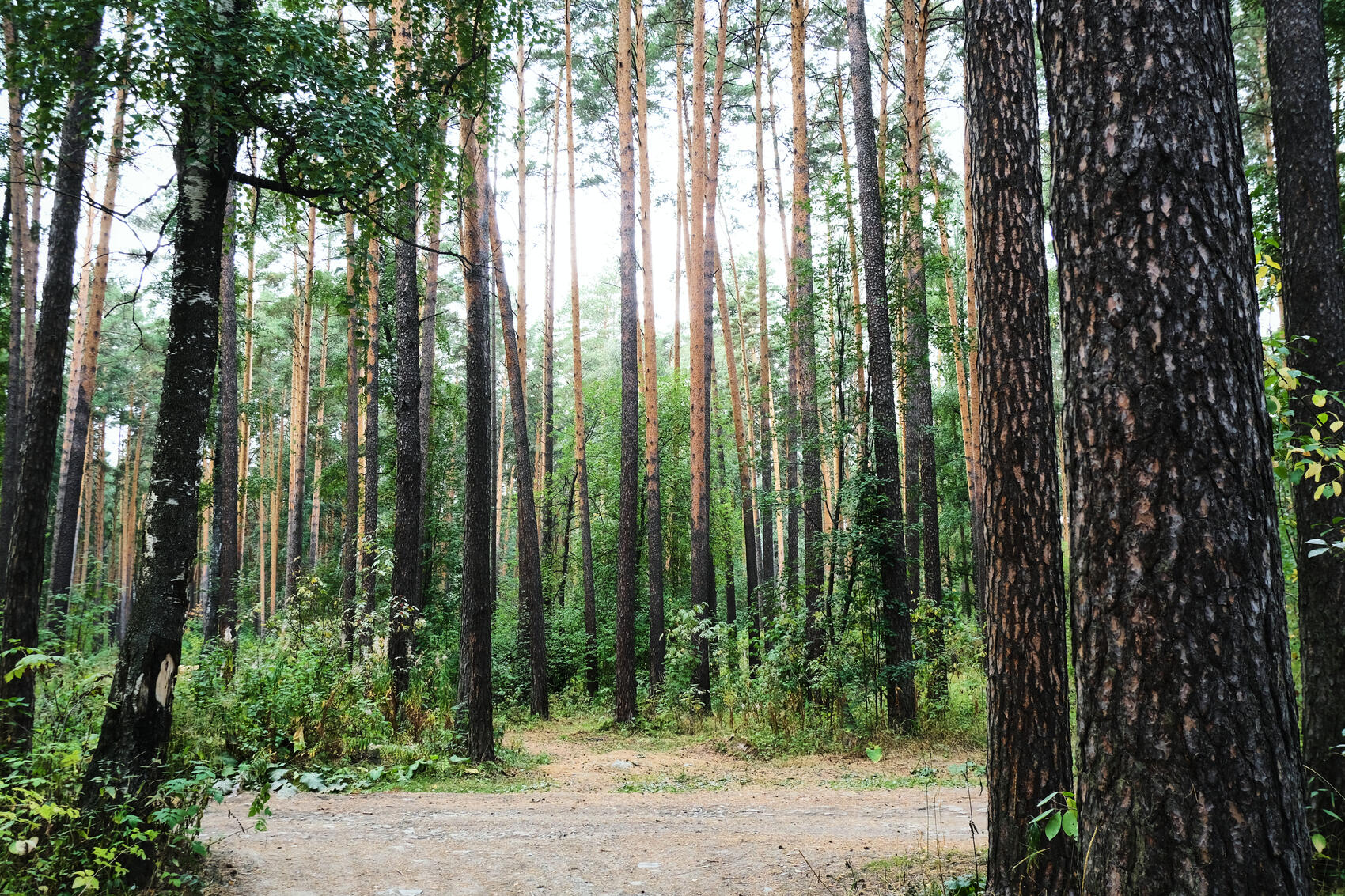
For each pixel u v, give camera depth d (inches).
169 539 225.9
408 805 339.6
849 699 528.4
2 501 410.6
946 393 1059.3
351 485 870.4
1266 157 689.6
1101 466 98.1
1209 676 89.4
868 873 230.2
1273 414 177.2
